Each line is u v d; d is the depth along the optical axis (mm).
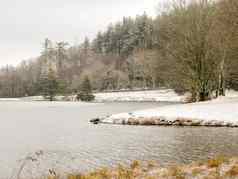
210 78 46688
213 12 43281
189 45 43906
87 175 12328
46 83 121375
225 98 43125
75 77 137000
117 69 144375
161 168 12766
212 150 18672
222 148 19125
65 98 119562
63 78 138000
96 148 21078
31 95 144750
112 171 12781
